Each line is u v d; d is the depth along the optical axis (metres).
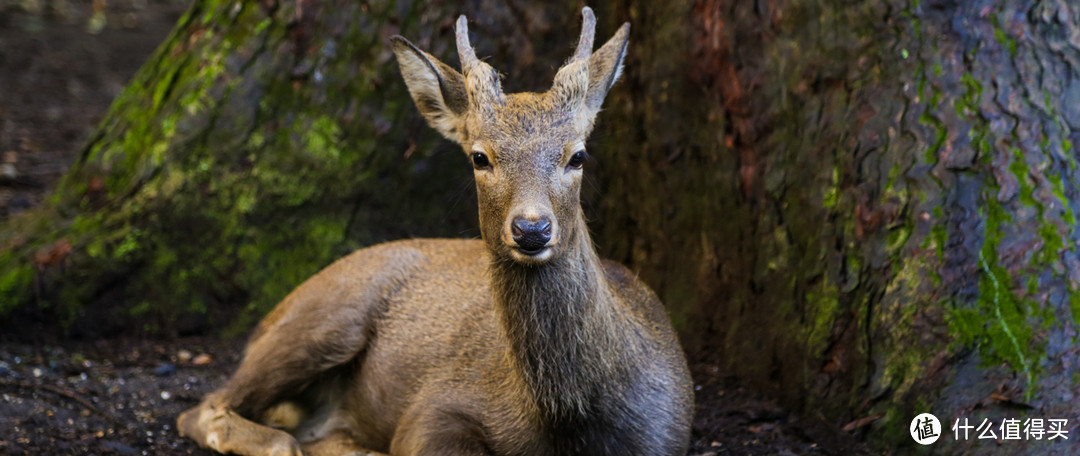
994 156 9.16
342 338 9.52
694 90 11.11
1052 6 9.41
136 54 28.39
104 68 26.75
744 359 10.71
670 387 8.45
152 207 12.51
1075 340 8.67
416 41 12.52
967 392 8.72
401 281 9.66
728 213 10.91
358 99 12.66
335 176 12.69
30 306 12.21
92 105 23.36
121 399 10.68
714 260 11.13
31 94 23.86
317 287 9.82
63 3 33.47
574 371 7.71
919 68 9.40
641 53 11.70
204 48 12.87
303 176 12.68
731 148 10.77
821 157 9.89
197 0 13.36
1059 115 9.32
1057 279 8.88
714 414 10.11
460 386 8.75
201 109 12.58
